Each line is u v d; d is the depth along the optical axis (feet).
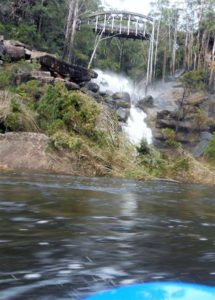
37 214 13.37
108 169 36.42
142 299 6.07
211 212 16.81
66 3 160.86
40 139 36.14
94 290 6.35
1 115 39.42
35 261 7.87
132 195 21.56
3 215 12.94
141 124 114.21
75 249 9.00
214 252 9.27
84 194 20.18
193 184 35.70
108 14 182.39
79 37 167.84
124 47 234.58
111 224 12.38
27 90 59.57
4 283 6.50
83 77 90.89
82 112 39.19
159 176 39.58
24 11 141.28
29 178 26.81
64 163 35.06
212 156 65.21
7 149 34.88
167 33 198.90
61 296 6.04
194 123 117.39
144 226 12.39
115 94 121.70
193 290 6.51
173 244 10.03
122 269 7.58
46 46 141.18
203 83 151.74
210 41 193.36
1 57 78.07
